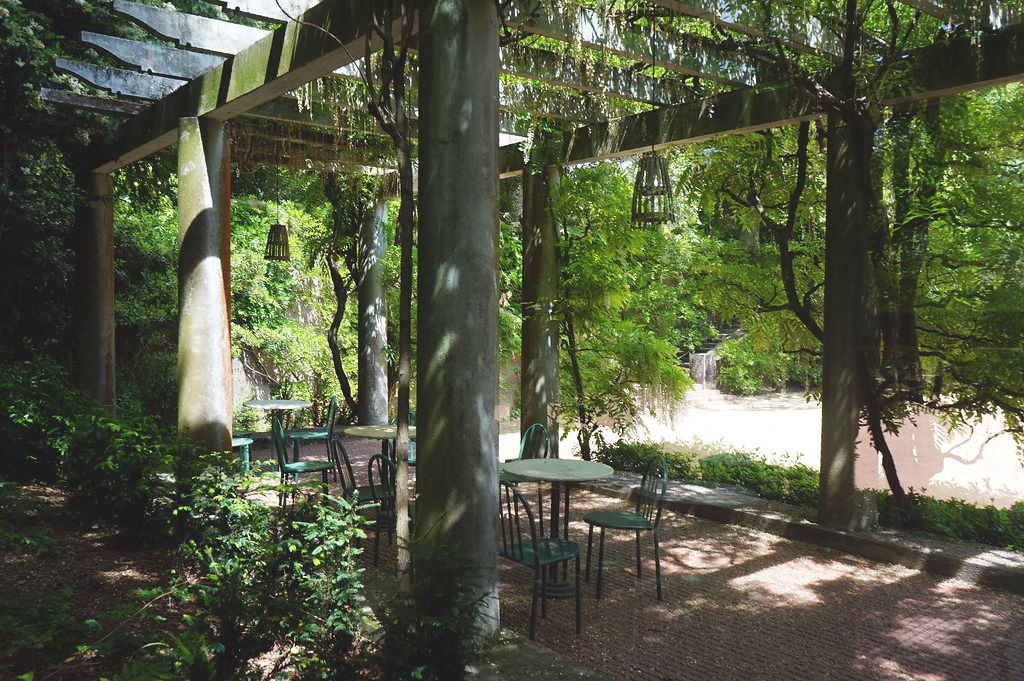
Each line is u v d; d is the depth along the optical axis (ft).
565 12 15.30
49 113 24.48
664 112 22.02
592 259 27.14
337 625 9.53
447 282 11.44
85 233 26.63
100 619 11.05
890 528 18.93
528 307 27.14
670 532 19.72
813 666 11.75
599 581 14.66
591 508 22.20
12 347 27.91
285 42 16.29
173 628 11.09
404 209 11.83
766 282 25.13
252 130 25.77
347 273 42.04
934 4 15.21
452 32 11.39
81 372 26.55
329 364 41.06
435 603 9.57
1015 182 17.54
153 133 22.22
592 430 28.60
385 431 20.33
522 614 13.70
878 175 18.67
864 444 18.93
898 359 18.75
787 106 19.20
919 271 18.52
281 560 10.05
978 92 17.87
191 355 19.65
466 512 11.44
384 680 9.71
